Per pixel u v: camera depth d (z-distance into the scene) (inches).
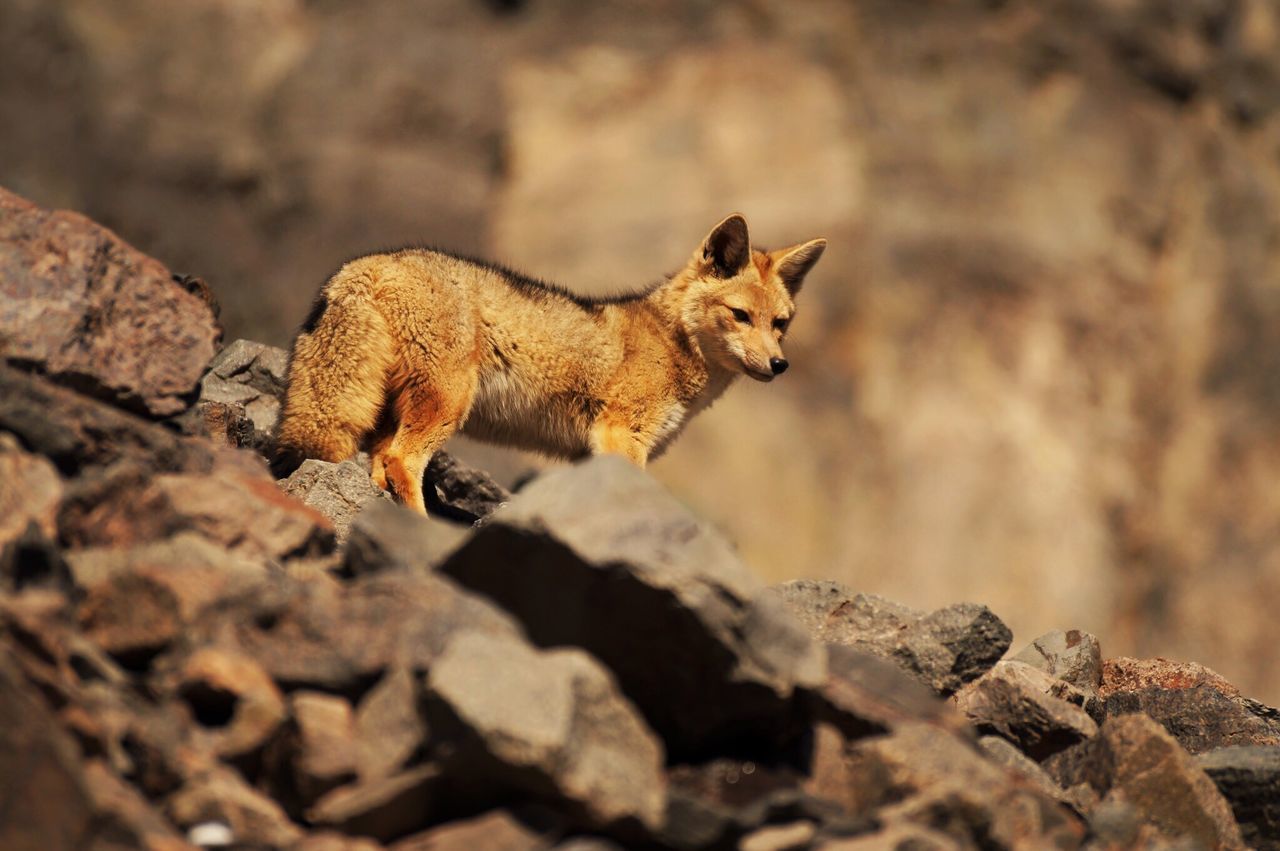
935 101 3449.8
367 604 522.3
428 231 3164.4
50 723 432.5
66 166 3009.4
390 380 929.5
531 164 3275.1
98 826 430.3
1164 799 619.2
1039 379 3287.4
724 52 3417.8
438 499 1031.0
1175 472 3309.5
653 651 526.0
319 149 3149.6
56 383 642.2
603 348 1050.1
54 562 532.1
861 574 3107.8
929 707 605.6
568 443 1061.1
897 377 3255.4
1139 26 3513.8
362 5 3358.8
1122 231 3437.5
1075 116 3489.2
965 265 3339.1
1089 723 698.8
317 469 816.3
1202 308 3415.4
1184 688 810.8
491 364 995.9
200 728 501.4
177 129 3107.8
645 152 3287.4
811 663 536.1
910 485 3179.1
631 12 3481.8
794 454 3152.1
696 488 3068.4
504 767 460.1
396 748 485.7
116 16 3181.6
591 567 518.6
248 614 527.5
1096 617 3144.7
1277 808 652.1
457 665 471.8
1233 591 3198.8
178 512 582.6
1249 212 3496.6
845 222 3270.2
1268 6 3526.1
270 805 476.4
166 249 3021.7
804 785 541.6
